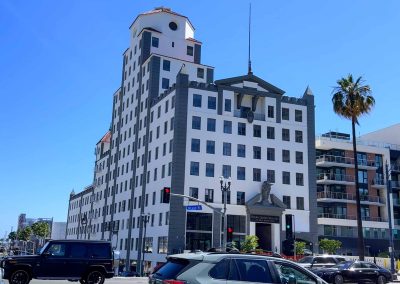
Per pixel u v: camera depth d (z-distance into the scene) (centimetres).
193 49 7500
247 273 863
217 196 5594
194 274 834
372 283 2719
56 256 1844
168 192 3281
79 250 1883
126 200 7119
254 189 5809
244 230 5594
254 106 6162
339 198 6744
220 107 5903
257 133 6047
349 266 2664
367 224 6794
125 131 7712
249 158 5894
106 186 8406
